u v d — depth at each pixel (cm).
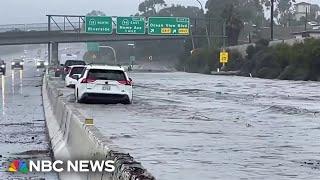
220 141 3031
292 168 2252
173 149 2677
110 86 5381
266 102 6556
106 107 5138
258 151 2708
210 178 1980
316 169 2230
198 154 2548
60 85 8556
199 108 5447
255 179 1994
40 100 6588
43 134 3653
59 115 3400
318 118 4581
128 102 5494
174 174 2034
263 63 17062
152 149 2653
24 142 3262
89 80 5344
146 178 1254
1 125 4119
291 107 5712
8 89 8800
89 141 1916
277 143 3014
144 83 11631
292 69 15325
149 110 4994
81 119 2334
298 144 2991
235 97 7469
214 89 9581
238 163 2336
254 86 10944
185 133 3350
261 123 4116
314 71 14638
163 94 7831
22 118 4628
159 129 3516
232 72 18950
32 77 13788
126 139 2991
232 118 4459
